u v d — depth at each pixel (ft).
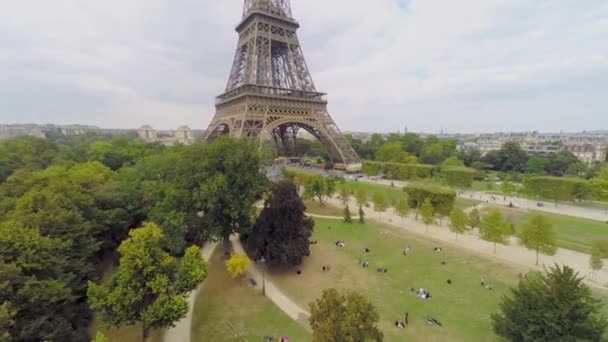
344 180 400.47
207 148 178.60
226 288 145.79
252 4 406.62
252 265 170.30
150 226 103.60
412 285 147.64
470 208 301.02
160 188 179.42
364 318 77.20
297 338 109.29
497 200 339.36
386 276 157.17
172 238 155.53
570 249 196.13
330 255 184.55
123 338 111.04
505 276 157.28
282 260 153.28
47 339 88.12
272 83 449.06
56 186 154.81
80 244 128.67
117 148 422.41
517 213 282.56
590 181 306.55
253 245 165.78
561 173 512.63
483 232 198.49
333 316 77.71
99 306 90.84
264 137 347.56
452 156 548.31
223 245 191.01
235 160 167.12
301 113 412.77
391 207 305.73
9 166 283.18
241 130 343.26
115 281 98.17
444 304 130.52
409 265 171.01
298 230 161.68
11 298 85.05
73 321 109.09
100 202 174.81
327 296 83.66
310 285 148.15
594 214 282.77
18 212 126.52
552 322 82.64
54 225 121.29
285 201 159.43
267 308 129.18
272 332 113.29
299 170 441.27
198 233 176.35
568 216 273.54
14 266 86.28
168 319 94.68
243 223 172.86
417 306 128.88
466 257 182.70
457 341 106.22
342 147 464.24
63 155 370.32
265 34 393.09
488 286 145.89
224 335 112.06
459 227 207.62
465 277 156.04
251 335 111.75
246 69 392.68
